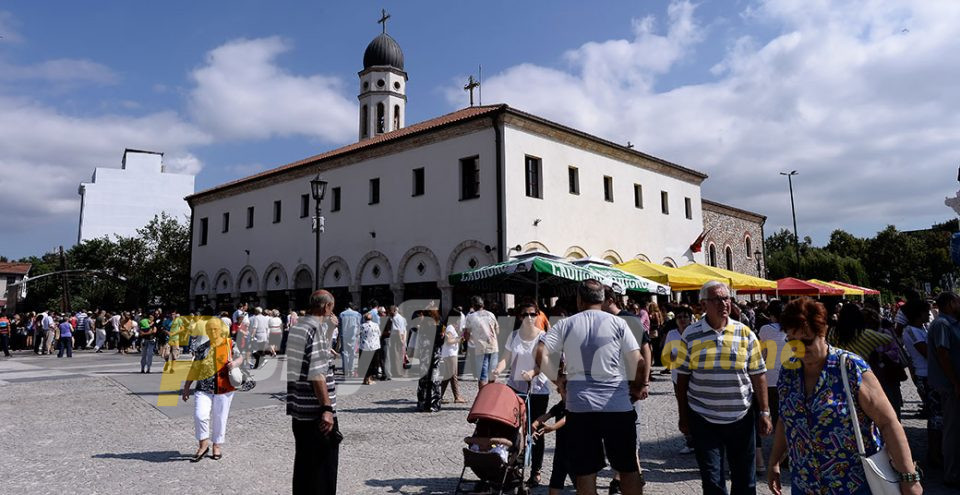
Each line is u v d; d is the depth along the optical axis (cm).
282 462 688
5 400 1180
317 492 452
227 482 609
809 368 323
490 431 549
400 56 3644
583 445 436
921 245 5541
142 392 1280
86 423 934
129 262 4775
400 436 821
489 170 2158
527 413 595
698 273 1831
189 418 976
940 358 566
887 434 295
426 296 2330
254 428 884
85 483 607
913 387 1236
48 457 716
